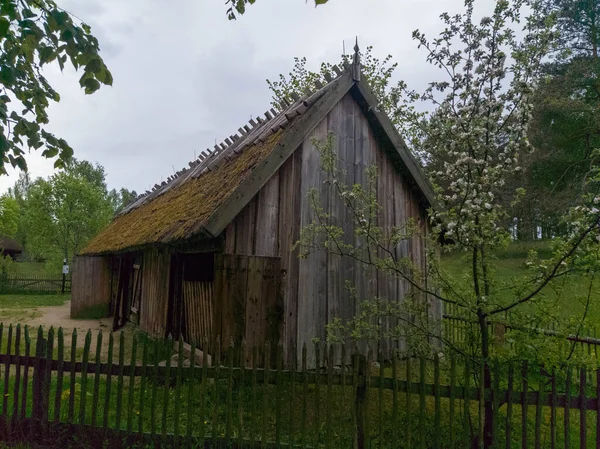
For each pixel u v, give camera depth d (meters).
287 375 3.83
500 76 3.70
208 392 5.35
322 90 6.73
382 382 3.72
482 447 3.63
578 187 15.31
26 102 4.12
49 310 15.57
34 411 4.20
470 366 3.95
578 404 3.54
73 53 3.34
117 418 3.98
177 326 7.92
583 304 3.68
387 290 7.33
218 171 8.28
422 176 7.63
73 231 25.11
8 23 3.06
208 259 8.00
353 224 7.06
